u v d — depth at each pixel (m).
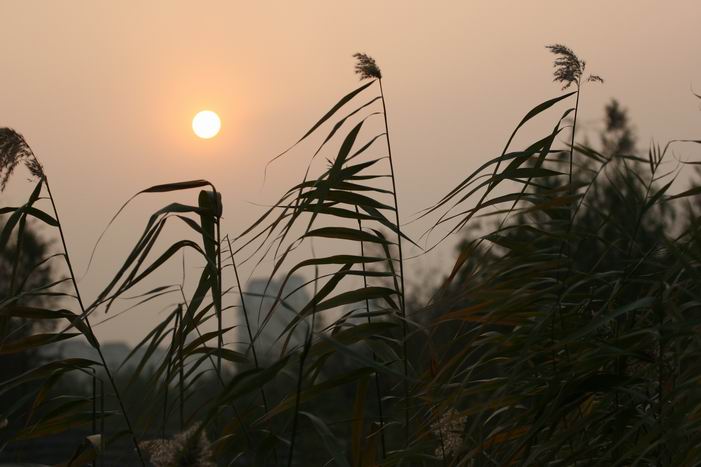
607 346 2.46
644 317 2.65
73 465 2.53
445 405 2.54
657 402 2.45
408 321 2.53
